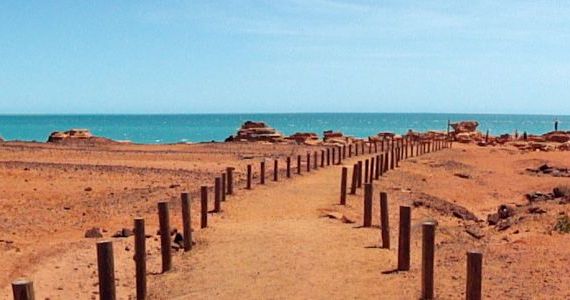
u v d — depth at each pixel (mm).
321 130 182750
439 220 24438
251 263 14914
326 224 19734
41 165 37531
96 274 15117
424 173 39625
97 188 29547
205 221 19344
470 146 64812
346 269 14125
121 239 18453
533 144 64688
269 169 37812
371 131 178125
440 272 13695
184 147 56656
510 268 13812
